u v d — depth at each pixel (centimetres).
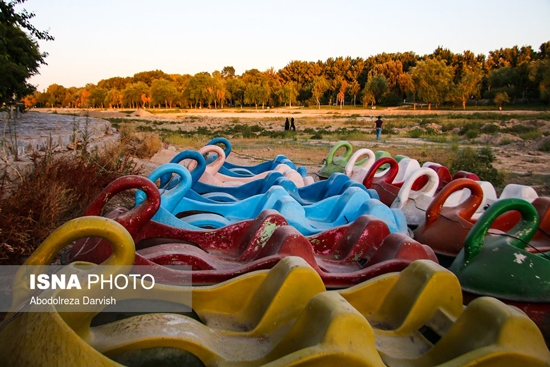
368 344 145
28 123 929
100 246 221
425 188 460
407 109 7412
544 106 5816
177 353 156
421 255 253
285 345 159
